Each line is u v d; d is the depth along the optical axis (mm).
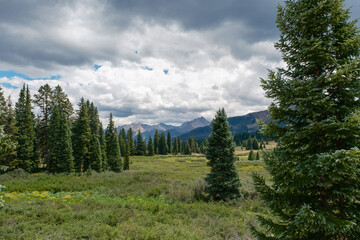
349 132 3730
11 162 32000
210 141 16562
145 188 20047
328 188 4078
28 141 36312
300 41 4559
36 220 9180
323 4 4324
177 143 119625
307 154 4512
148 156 101062
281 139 4691
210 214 11555
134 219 10070
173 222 9906
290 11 4863
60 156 33469
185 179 27016
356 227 3557
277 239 4426
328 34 4582
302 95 4379
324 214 3789
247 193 16250
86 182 22297
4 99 31719
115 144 45625
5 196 15078
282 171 4238
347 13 4312
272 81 4746
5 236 7297
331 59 4422
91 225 8875
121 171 44594
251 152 77938
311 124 3984
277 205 4609
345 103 4254
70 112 45594
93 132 47625
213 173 15875
